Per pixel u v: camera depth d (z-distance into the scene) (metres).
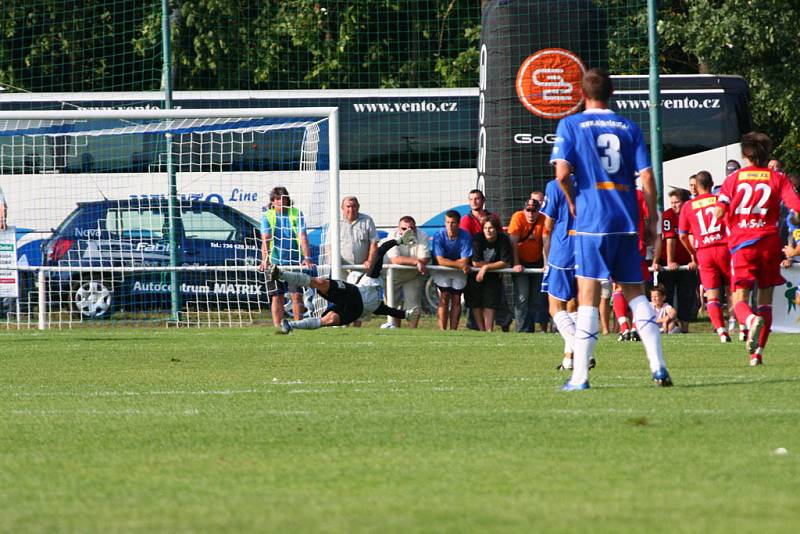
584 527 14.89
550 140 63.19
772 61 97.44
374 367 37.91
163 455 20.67
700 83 85.25
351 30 99.50
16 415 26.12
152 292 71.19
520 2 63.12
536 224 60.28
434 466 19.30
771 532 14.56
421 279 63.25
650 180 28.34
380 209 84.94
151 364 39.50
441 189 84.75
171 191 67.44
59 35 98.44
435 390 30.28
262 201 76.38
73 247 72.25
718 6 95.25
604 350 43.25
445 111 85.00
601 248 28.64
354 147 84.88
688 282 60.41
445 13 102.19
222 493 17.33
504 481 17.98
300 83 102.00
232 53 100.56
